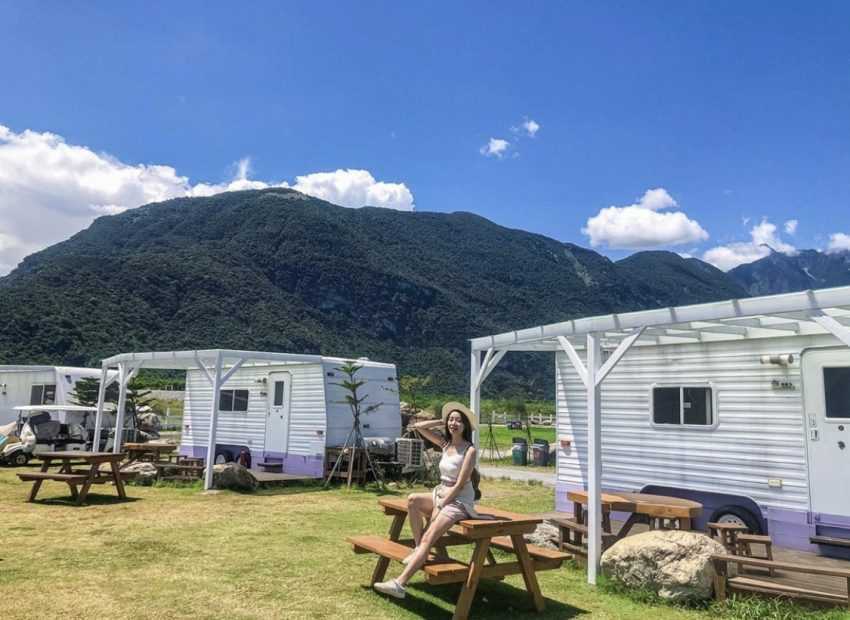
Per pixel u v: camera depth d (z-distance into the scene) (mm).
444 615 5215
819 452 7547
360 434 13750
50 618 4883
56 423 17375
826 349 7574
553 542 7637
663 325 6105
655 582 5691
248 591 5680
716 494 8352
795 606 5363
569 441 10266
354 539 5852
